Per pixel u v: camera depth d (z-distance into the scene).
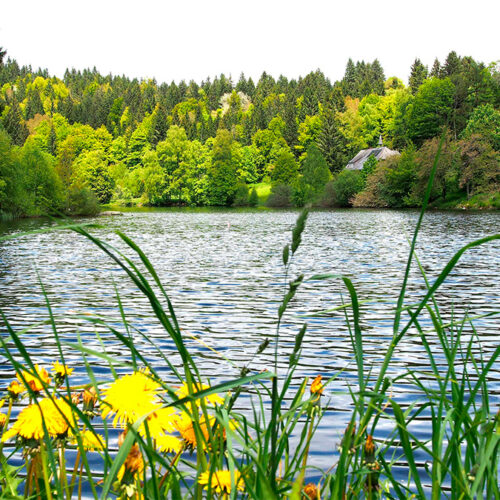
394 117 101.62
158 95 166.25
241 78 183.75
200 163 93.94
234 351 8.04
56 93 185.62
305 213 1.16
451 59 98.56
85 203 64.38
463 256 20.95
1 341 1.17
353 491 1.41
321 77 148.50
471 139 59.88
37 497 1.38
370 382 6.34
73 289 14.10
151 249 25.19
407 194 67.12
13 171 48.72
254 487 1.41
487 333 8.88
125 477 1.15
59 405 1.33
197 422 1.27
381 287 14.01
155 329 9.47
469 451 1.52
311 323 9.91
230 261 20.30
